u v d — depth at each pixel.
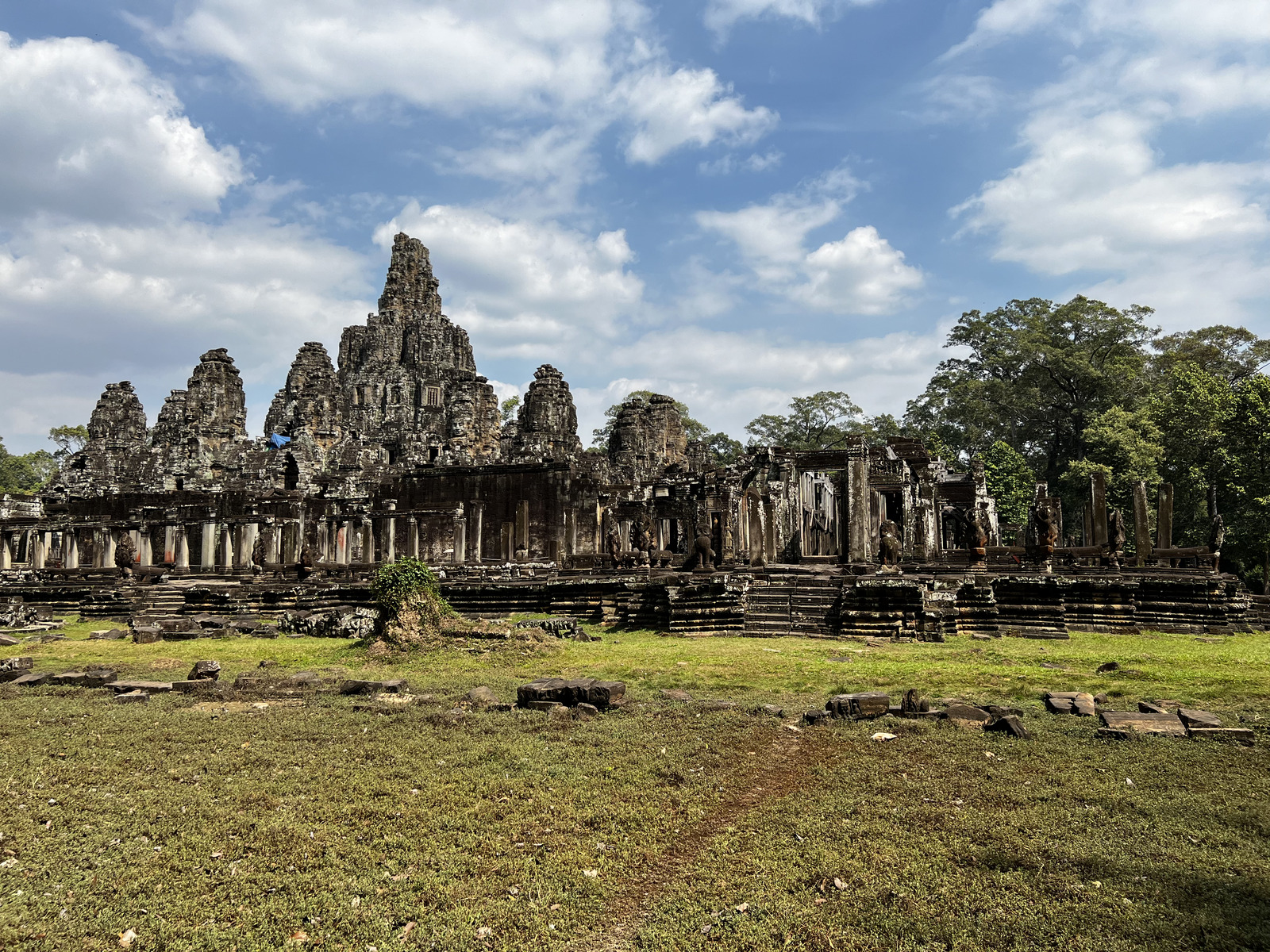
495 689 15.20
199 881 6.97
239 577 35.50
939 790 8.80
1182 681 14.38
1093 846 7.23
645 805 8.65
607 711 12.92
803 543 40.91
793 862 7.17
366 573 32.72
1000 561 30.50
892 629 21.78
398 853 7.51
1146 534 28.16
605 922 6.33
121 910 6.48
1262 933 5.70
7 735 11.98
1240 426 40.75
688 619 23.39
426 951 5.87
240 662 19.55
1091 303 69.25
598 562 31.80
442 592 29.44
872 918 6.16
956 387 72.69
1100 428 53.09
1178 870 6.72
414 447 56.56
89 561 46.28
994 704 12.83
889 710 12.20
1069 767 9.42
